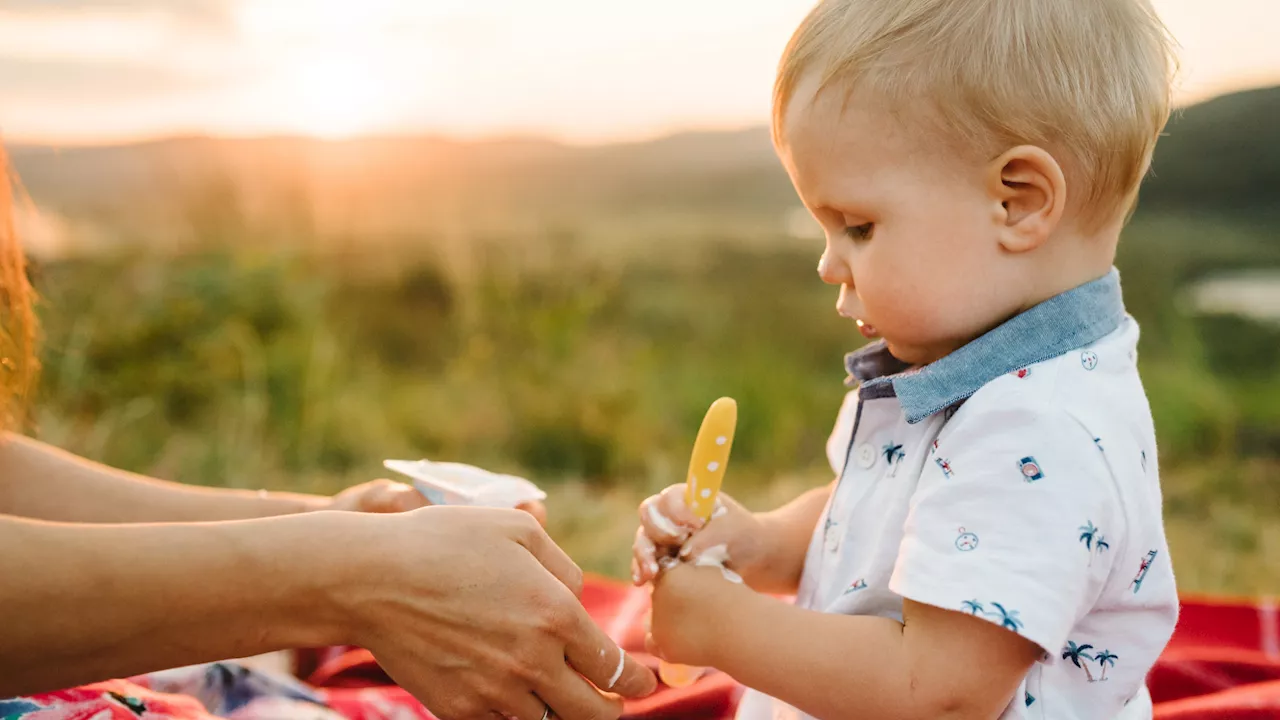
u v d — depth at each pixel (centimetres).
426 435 376
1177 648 176
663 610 108
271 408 365
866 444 111
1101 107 96
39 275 163
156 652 88
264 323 392
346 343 424
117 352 366
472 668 96
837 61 98
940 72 94
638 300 464
